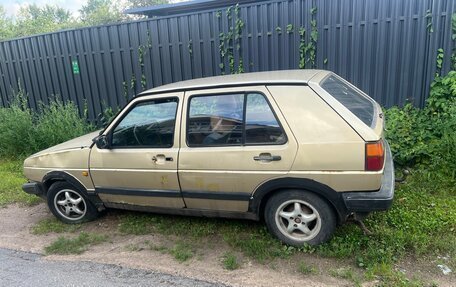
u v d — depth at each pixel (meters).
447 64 5.25
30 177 4.59
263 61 6.33
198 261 3.48
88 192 4.28
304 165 3.20
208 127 3.58
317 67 5.98
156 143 3.83
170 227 4.19
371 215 3.92
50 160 4.40
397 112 5.46
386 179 3.28
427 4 5.16
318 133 3.15
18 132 7.77
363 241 3.47
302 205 3.39
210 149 3.53
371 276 2.97
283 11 5.99
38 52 8.15
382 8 5.39
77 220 4.55
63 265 3.61
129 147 3.96
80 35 7.61
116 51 7.40
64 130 7.44
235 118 3.47
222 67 6.62
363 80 5.75
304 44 5.96
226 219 4.21
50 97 8.38
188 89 3.69
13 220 4.89
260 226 3.97
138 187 3.97
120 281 3.23
